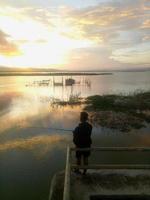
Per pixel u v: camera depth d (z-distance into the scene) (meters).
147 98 32.38
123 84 81.62
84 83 89.94
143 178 5.92
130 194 5.23
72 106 31.12
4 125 20.61
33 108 30.25
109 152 12.84
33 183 9.60
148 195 5.19
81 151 6.15
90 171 6.32
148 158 12.00
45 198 8.52
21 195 8.70
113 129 18.17
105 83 89.44
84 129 6.06
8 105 33.16
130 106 26.77
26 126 20.16
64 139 16.12
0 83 98.56
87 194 5.21
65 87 71.12
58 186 5.79
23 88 67.94
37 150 13.84
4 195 8.75
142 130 17.80
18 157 12.71
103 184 5.63
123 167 5.43
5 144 15.10
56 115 25.09
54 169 10.97
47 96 43.97
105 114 23.22
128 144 14.61
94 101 30.84
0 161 12.14
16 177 10.18
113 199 5.23
